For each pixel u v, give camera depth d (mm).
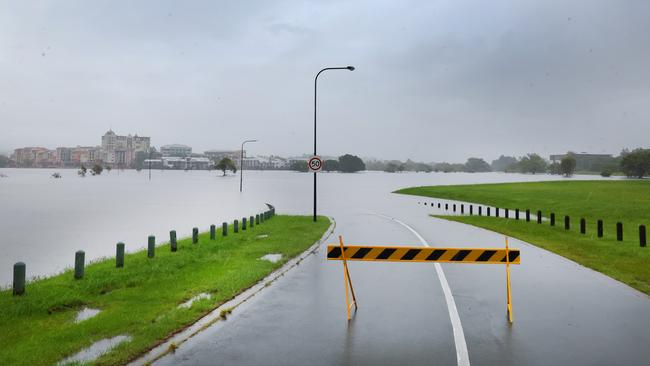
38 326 6941
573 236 19047
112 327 6797
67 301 8336
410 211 35156
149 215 35188
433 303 8320
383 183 142000
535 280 10352
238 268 11391
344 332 6703
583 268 11867
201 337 6477
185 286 9477
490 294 9031
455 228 21828
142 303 8211
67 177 183625
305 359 5676
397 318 7398
